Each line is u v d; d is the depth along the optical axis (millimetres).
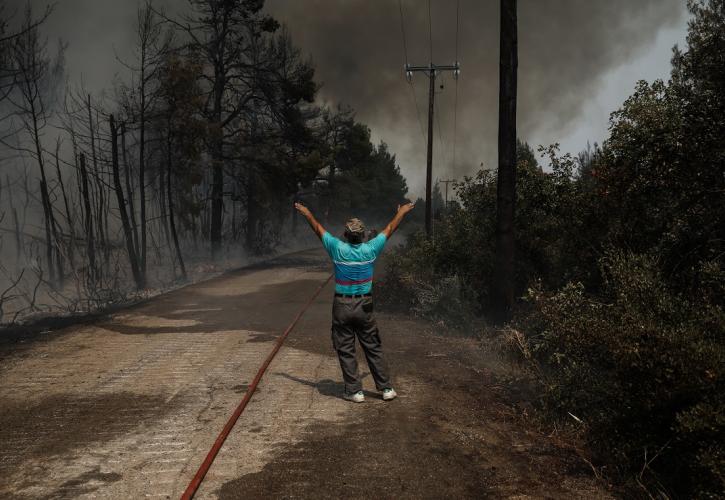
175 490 3725
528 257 9109
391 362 7164
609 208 7062
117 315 11133
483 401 5578
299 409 5340
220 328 9578
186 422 5016
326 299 13445
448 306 9078
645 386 3938
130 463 4156
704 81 6215
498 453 4336
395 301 11258
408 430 4797
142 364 7164
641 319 4164
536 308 7074
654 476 3838
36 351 8008
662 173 6215
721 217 5750
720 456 3311
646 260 4953
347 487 3762
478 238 9969
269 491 3711
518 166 9055
